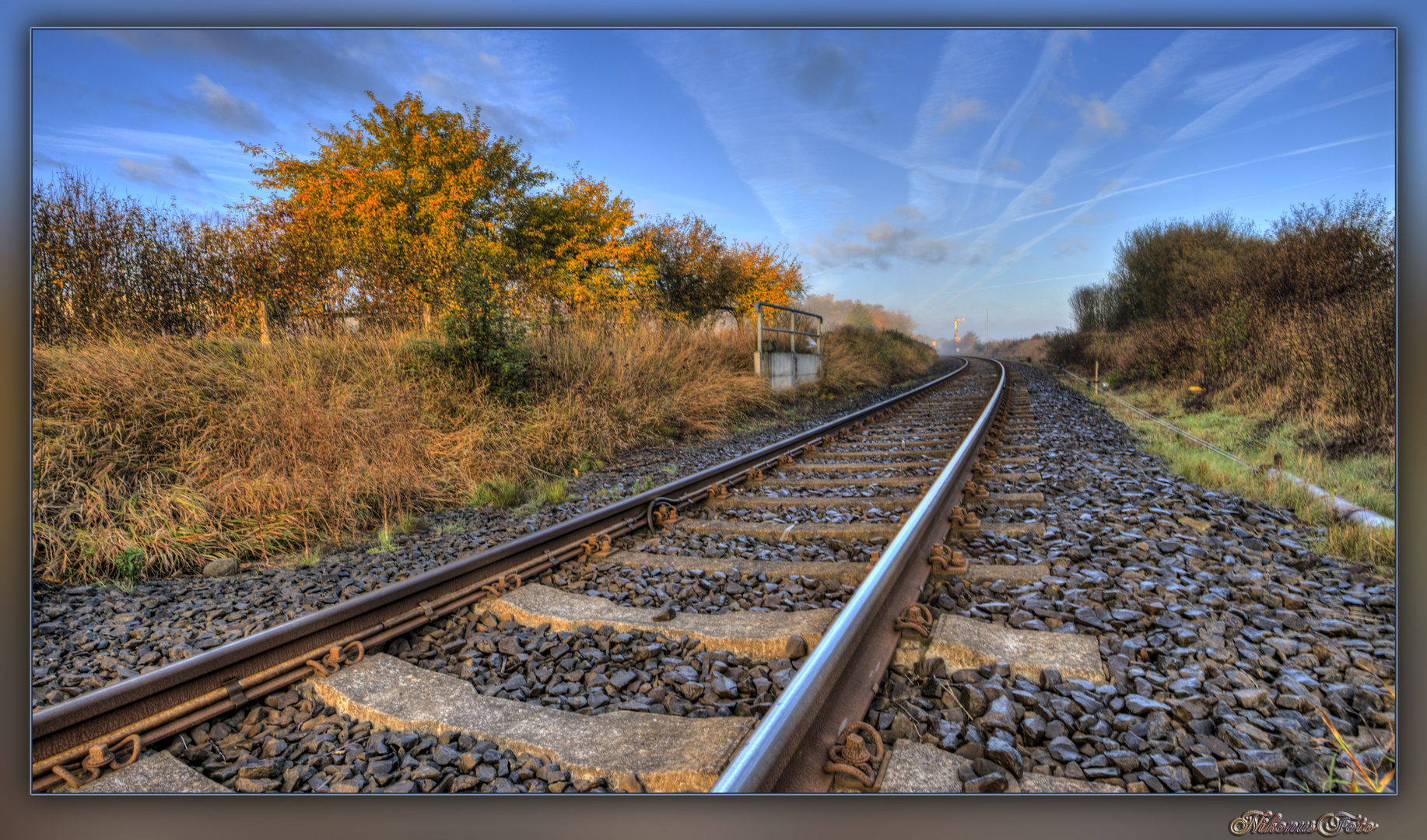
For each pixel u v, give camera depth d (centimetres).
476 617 312
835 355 1981
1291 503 470
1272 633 263
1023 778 182
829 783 177
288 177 1362
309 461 542
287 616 325
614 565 384
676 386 1081
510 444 714
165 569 405
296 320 813
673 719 215
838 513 480
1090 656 244
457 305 813
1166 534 400
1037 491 514
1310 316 838
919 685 230
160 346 609
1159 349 1316
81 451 464
